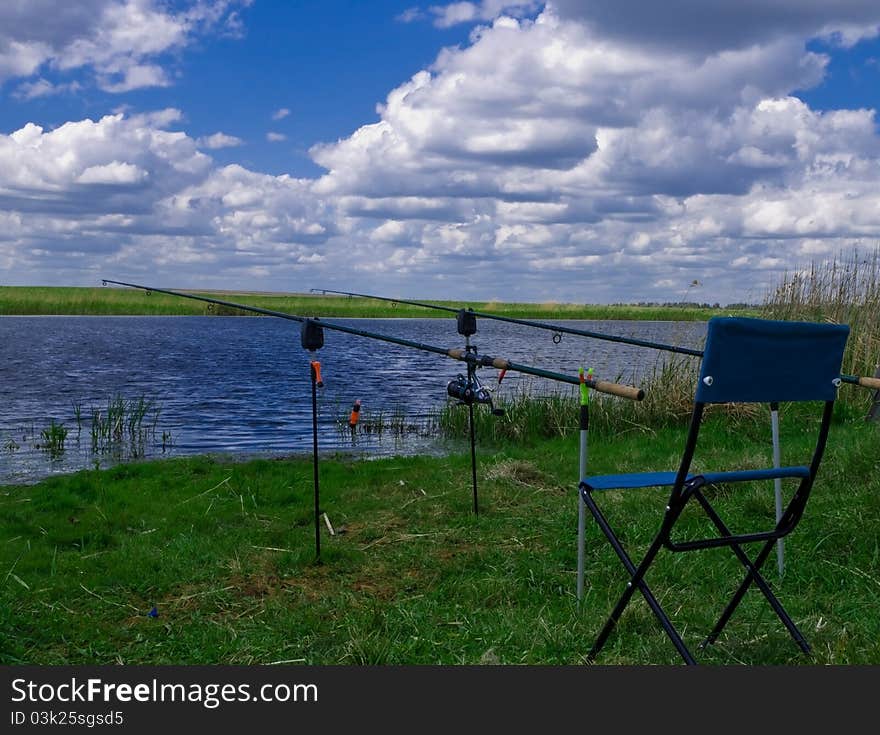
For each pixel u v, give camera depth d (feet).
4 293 214.07
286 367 77.36
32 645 13.33
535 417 36.99
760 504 19.49
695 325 44.47
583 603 14.06
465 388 19.19
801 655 11.85
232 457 31.76
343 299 249.96
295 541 18.95
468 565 16.96
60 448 34.35
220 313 213.25
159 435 38.34
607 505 20.51
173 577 16.35
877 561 15.66
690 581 15.28
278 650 12.85
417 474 26.27
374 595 15.42
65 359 80.07
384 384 63.16
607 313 188.96
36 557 17.78
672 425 35.94
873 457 21.63
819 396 10.92
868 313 38.11
